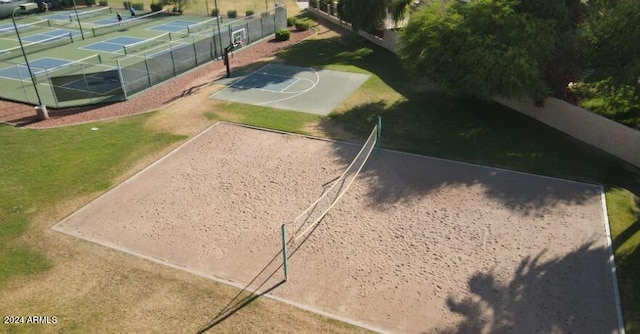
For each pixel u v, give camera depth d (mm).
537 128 23266
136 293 13227
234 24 44750
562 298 12891
